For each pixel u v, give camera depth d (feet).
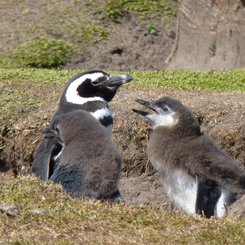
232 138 60.23
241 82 74.64
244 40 87.35
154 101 47.21
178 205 45.06
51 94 67.21
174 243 36.09
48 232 36.86
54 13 99.81
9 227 37.45
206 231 37.11
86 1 101.86
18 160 62.44
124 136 61.05
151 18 102.37
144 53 97.86
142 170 60.59
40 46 94.22
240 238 36.52
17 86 69.51
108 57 95.81
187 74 78.07
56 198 40.68
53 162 43.16
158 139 46.09
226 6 88.79
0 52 93.40
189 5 92.99
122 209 39.34
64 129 42.93
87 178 41.27
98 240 36.09
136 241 36.06
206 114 61.77
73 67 93.25
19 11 100.22
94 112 48.03
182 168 44.86
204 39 91.35
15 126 63.31
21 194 40.83
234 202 43.47
